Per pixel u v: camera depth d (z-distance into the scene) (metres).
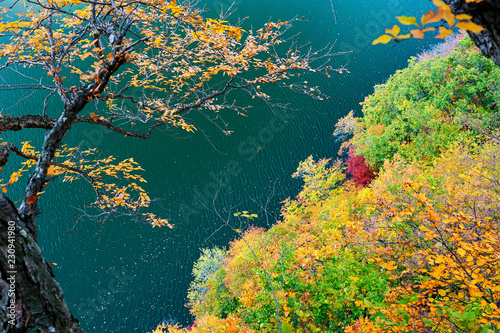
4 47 3.71
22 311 1.21
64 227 24.61
